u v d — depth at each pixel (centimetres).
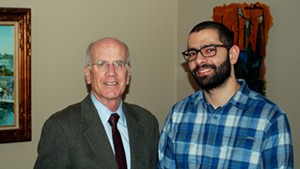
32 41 267
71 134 173
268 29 222
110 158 176
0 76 257
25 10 260
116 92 181
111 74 179
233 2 252
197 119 177
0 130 259
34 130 270
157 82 311
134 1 299
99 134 179
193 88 294
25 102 264
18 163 267
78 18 280
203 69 166
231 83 171
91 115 182
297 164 211
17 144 266
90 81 188
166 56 313
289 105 214
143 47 304
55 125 172
